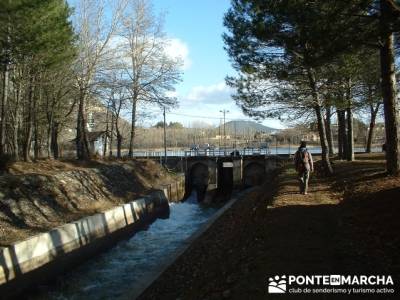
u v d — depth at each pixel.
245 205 26.00
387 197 14.64
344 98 26.17
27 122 32.84
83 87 36.53
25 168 27.17
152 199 32.47
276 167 50.09
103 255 21.80
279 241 11.71
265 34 18.36
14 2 21.17
